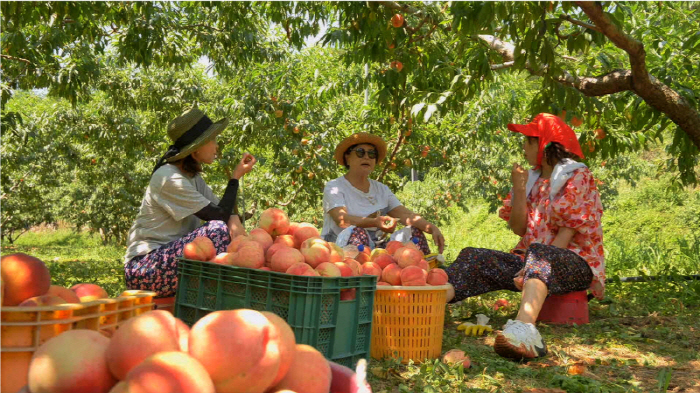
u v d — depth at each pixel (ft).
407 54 20.61
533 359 11.37
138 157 57.77
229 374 4.33
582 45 16.02
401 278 11.32
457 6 14.71
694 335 13.64
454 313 16.33
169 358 4.08
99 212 75.77
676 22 20.61
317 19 24.77
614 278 21.36
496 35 19.75
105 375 4.45
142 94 44.57
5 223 92.17
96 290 7.19
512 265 14.76
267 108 33.32
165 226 12.51
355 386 5.32
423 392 9.03
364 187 17.57
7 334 5.56
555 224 14.11
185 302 10.38
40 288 6.28
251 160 13.26
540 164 14.85
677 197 74.18
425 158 34.60
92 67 29.07
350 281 9.70
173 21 29.14
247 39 29.73
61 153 51.37
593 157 22.81
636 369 10.91
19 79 28.02
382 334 11.11
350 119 38.75
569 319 14.78
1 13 21.58
